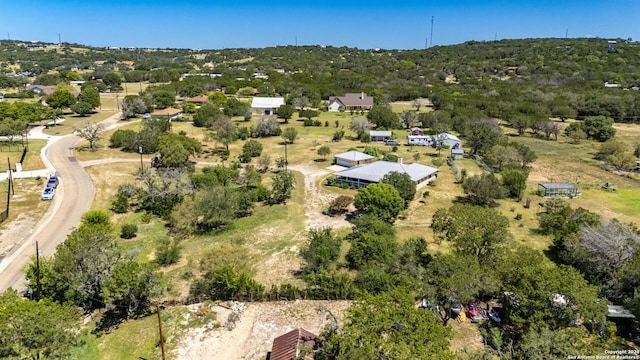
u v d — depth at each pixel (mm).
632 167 71188
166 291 32562
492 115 117750
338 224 47750
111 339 28438
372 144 88250
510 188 56938
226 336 28734
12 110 92438
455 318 29703
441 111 112000
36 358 23359
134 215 50594
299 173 67750
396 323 21188
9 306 23328
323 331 25453
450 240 34875
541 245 42500
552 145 90562
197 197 47188
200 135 92438
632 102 116750
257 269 37875
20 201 53656
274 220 48906
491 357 22281
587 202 55500
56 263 31547
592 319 25625
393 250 35875
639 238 35531
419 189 59875
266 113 124625
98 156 75125
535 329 24938
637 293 28594
